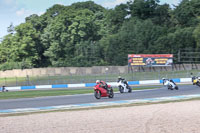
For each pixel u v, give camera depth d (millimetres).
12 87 68000
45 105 23828
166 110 18766
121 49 92875
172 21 108250
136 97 27938
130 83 61312
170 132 12453
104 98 28281
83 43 99562
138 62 77312
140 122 14812
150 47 91188
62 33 106250
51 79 78438
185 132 12438
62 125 14617
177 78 61781
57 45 106438
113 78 69125
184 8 103438
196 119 15375
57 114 18438
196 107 19844
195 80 42625
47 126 14469
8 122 15906
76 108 21141
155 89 40125
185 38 88688
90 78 73125
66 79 73188
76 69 91750
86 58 95938
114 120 15602
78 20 105438
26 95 38906
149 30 95000
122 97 28516
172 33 91688
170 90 36281
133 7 108062
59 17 108750
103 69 88000
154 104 22141
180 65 83812
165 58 78312
